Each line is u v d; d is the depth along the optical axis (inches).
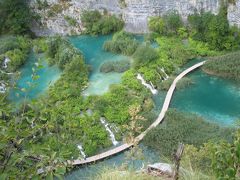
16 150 428.5
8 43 2391.7
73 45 2380.7
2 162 424.8
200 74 2116.1
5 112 460.4
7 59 2289.6
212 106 1897.1
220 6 2327.8
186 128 1653.5
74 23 2618.1
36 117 488.1
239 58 2102.6
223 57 2126.0
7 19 2581.2
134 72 2092.8
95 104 1855.3
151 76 2044.8
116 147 1667.1
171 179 623.8
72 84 2020.2
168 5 2460.6
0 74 514.9
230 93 1969.7
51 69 2234.3
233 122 1774.1
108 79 2111.2
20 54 2337.6
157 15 2487.7
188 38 2383.1
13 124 447.2
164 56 2197.3
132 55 2261.3
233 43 2273.6
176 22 2413.9
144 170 699.4
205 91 1993.1
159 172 676.1
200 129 1656.0
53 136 518.6
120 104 1870.1
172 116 1754.4
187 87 2012.8
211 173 619.5
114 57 2322.8
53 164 426.6
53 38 2372.0
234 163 490.3
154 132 1636.3
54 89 1979.6
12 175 414.6
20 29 2566.4
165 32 2438.5
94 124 1750.7
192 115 1779.0
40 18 2645.2
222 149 492.7
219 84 2032.5
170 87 2012.8
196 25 2358.5
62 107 1818.4
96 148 1644.9
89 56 2364.7
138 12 2512.3
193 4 2400.3
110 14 2598.4
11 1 2566.4
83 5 2613.2
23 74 2228.1
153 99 1955.0
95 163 1553.9
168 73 2119.8
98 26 2561.5
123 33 2422.5
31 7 2645.2
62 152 446.6
